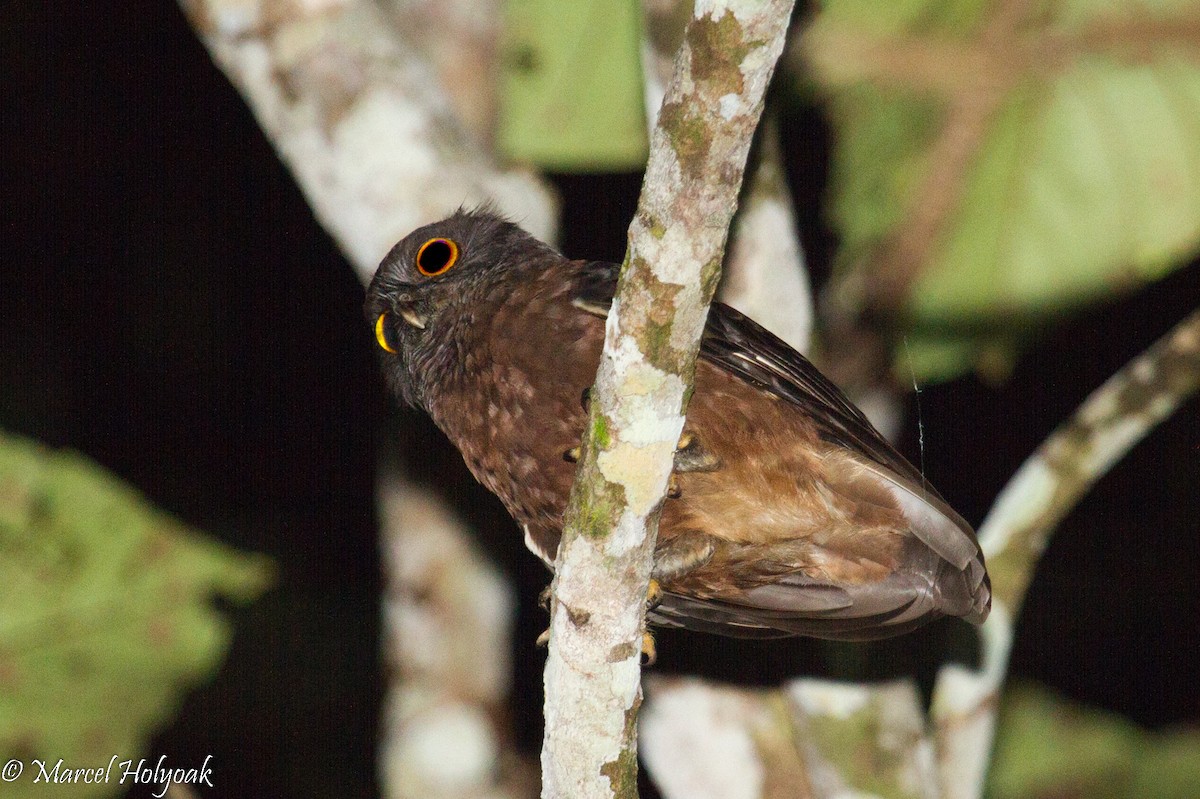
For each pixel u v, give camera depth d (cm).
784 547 832
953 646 966
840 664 932
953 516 798
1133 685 1656
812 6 1122
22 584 1235
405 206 973
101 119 1812
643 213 620
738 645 962
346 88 978
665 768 973
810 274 1276
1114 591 1686
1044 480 995
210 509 1800
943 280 1132
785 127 1286
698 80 591
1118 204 1125
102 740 1211
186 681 1244
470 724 1177
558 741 706
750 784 954
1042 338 1131
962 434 1717
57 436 1805
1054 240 1127
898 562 831
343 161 977
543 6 1112
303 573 1705
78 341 1823
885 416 1168
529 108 1112
